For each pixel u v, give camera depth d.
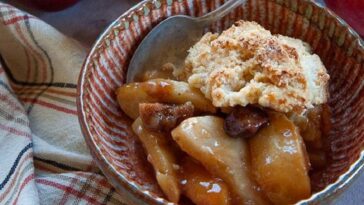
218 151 0.22
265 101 0.22
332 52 0.25
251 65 0.23
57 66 0.30
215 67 0.23
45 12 0.33
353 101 0.24
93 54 0.24
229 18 0.27
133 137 0.25
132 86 0.24
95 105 0.24
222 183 0.21
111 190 0.26
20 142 0.27
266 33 0.25
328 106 0.24
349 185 0.20
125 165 0.23
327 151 0.23
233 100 0.22
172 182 0.22
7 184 0.26
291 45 0.24
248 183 0.22
